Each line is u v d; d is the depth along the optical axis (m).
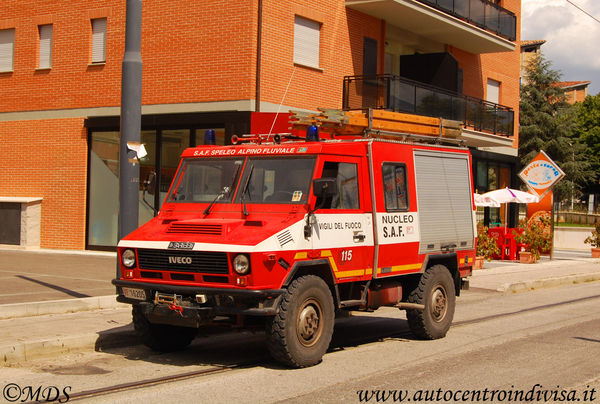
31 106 22.69
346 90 22.16
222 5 19.45
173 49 20.20
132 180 11.32
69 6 21.98
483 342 9.95
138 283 8.25
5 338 8.66
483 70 30.36
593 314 13.00
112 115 21.25
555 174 22.78
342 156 8.83
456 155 11.05
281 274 7.80
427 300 10.00
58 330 9.34
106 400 6.58
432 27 25.25
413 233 9.84
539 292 17.00
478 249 20.30
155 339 8.88
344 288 9.09
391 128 10.03
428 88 24.41
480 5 27.14
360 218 8.95
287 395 6.83
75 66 21.91
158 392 6.90
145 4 20.64
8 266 16.77
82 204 21.80
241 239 7.76
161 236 8.36
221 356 8.93
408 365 8.30
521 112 56.25
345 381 7.45
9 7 23.05
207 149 9.42
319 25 21.45
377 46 23.83
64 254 20.48
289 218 8.19
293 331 7.85
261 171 8.79
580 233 37.16
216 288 7.69
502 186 32.06
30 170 22.67
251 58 19.02
